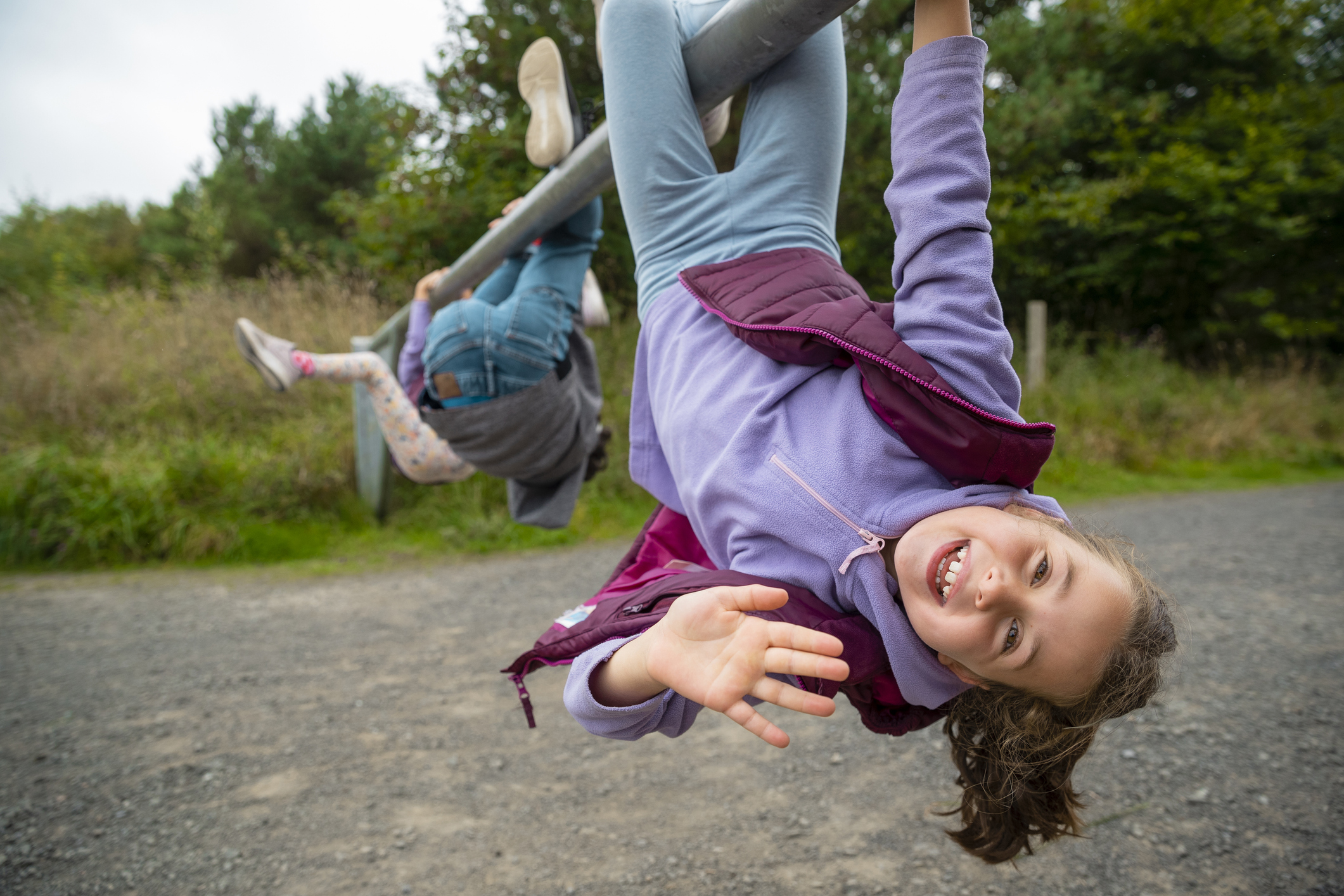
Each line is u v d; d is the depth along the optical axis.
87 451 6.26
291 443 6.39
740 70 1.62
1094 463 8.82
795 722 3.41
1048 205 11.79
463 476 3.40
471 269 2.93
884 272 10.20
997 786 1.57
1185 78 15.02
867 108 9.44
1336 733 3.29
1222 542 6.33
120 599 4.86
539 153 2.24
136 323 7.85
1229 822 2.66
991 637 1.22
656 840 2.50
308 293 8.32
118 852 2.43
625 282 8.58
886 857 2.43
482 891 2.24
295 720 3.31
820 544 1.28
